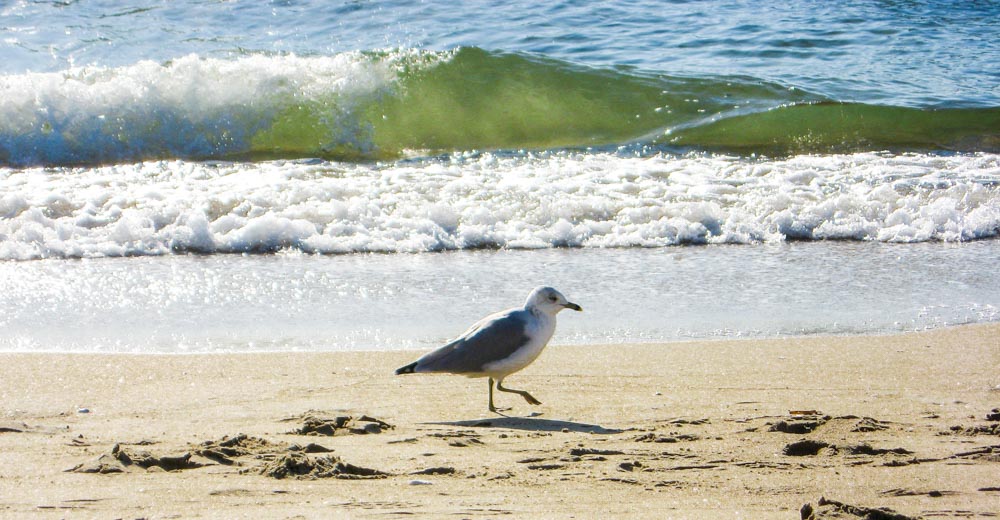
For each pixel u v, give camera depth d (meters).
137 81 20.83
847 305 12.01
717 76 23.94
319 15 28.30
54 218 15.18
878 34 28.77
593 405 8.12
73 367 9.16
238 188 16.88
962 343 10.36
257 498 5.20
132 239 14.55
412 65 22.69
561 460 6.29
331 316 11.32
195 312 11.44
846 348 10.17
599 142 20.95
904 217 16.25
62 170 18.55
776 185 17.73
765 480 5.84
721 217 16.02
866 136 21.14
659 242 15.34
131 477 5.58
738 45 27.48
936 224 16.08
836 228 15.92
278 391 8.45
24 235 14.38
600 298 12.26
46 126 19.77
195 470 5.79
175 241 14.60
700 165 19.12
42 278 12.77
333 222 15.40
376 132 20.88
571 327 11.02
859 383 8.84
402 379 8.98
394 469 5.95
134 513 4.87
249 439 6.53
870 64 26.19
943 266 14.02
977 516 5.11
